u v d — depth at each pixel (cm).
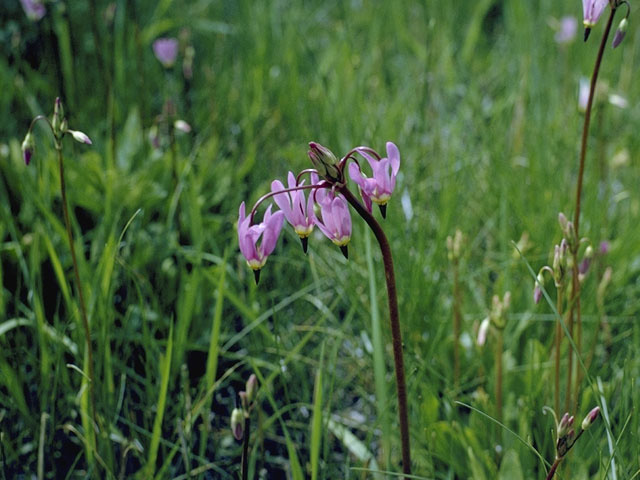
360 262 52
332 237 33
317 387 38
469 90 71
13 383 44
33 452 45
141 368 49
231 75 78
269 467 46
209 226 55
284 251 56
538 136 62
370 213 33
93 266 51
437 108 74
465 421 47
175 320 50
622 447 40
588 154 62
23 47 75
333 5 93
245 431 35
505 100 69
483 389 46
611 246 53
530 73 73
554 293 49
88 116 69
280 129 70
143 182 55
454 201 54
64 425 44
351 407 49
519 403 44
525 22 81
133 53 77
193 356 50
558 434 33
